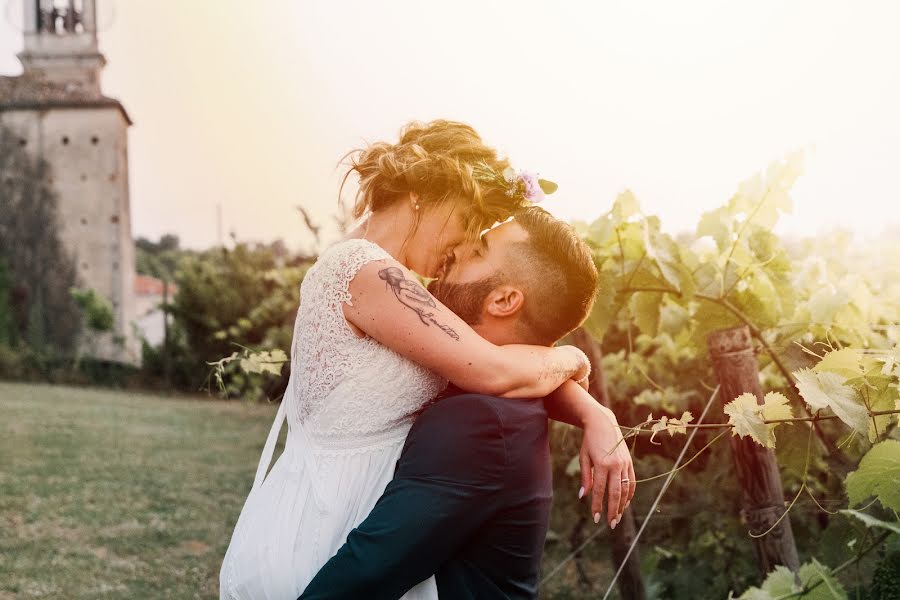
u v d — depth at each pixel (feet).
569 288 4.57
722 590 10.23
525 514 4.19
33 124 99.55
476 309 4.62
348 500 4.49
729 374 6.54
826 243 8.20
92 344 96.17
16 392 53.21
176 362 63.05
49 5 105.60
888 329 6.64
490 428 4.06
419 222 4.81
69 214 99.30
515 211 4.98
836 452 6.27
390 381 4.50
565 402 4.86
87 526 17.89
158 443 30.83
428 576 4.05
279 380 7.83
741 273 6.57
